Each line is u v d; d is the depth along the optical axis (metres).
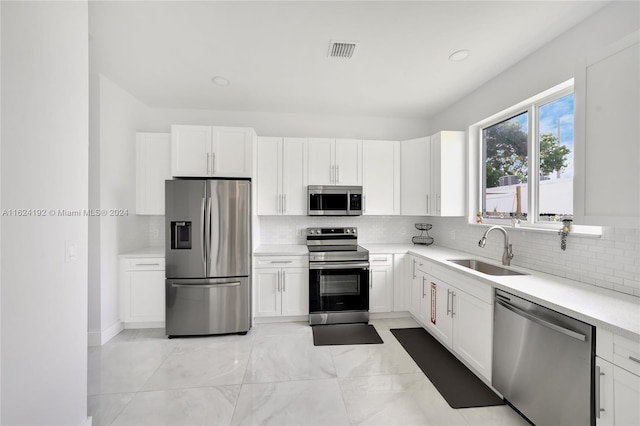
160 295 2.95
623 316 1.24
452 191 3.13
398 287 3.29
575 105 1.49
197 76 2.67
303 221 3.77
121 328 2.94
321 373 2.17
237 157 3.10
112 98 2.79
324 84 2.84
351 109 3.56
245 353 2.49
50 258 1.35
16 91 1.19
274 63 2.43
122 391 1.95
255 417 1.71
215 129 3.08
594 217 1.40
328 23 1.90
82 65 1.53
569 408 1.34
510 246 2.38
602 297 1.53
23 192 1.22
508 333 1.74
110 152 2.77
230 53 2.28
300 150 3.44
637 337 1.06
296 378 2.11
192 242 2.83
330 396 1.90
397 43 2.13
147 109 3.46
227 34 2.03
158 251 3.11
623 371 1.13
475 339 2.07
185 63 2.43
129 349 2.56
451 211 3.13
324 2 1.70
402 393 1.93
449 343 2.42
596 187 1.39
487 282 1.92
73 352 1.47
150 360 2.37
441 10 1.76
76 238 1.49
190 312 2.81
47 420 1.33
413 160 3.47
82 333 1.52
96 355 2.45
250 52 2.26
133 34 2.02
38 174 1.29
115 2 1.69
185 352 2.51
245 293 2.90
